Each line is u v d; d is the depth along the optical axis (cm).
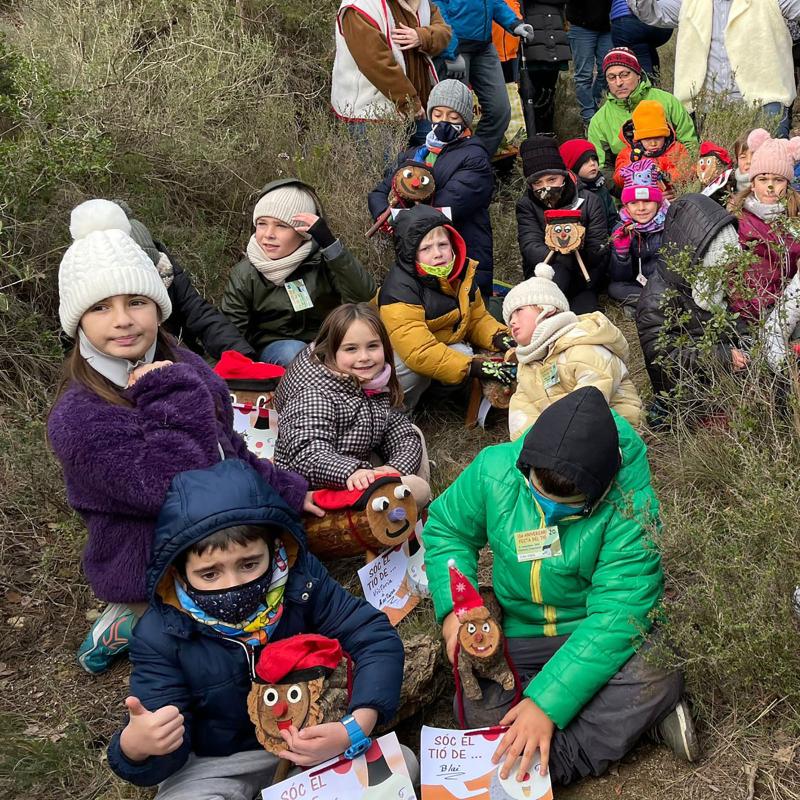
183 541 253
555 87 838
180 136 612
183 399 304
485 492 311
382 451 414
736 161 543
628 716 280
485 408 493
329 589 287
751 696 289
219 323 477
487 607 312
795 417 337
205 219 623
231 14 751
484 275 584
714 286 375
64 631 368
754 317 411
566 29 810
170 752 252
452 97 571
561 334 407
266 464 356
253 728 272
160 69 650
